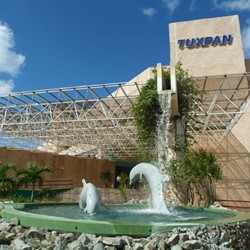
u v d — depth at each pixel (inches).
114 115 886.4
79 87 699.4
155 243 166.1
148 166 357.1
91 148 1487.5
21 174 848.9
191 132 815.7
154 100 501.4
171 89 464.4
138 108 514.6
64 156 1119.6
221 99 844.0
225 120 884.6
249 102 735.7
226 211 336.8
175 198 498.3
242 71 935.7
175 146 518.6
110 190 839.7
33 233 180.1
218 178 686.5
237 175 876.0
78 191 898.7
